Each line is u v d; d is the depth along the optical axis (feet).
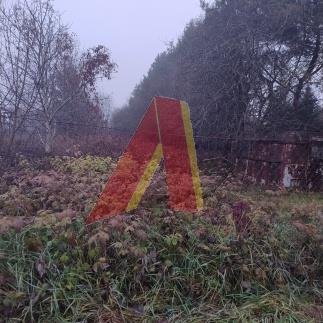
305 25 43.45
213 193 20.84
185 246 14.65
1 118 31.99
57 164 29.81
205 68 42.75
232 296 13.51
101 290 12.64
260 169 36.81
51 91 37.55
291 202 25.34
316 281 14.99
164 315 12.44
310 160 34.99
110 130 44.78
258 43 41.24
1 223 13.66
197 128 41.27
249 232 15.88
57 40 37.88
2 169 27.32
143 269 13.24
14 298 11.50
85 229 14.20
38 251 13.19
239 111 40.78
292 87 42.83
